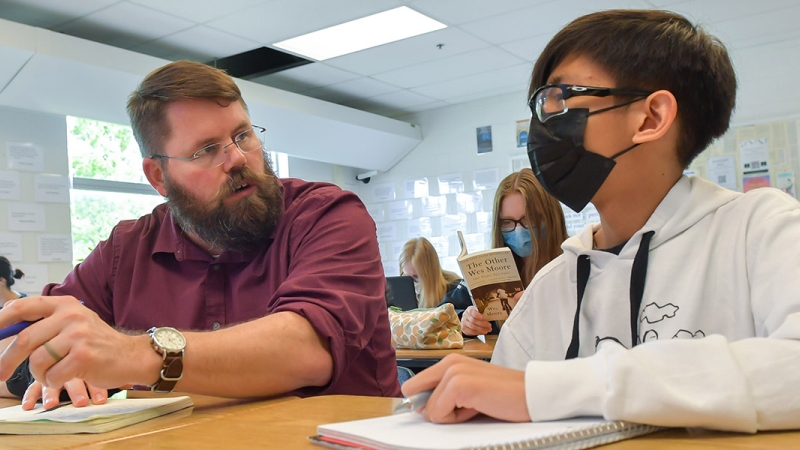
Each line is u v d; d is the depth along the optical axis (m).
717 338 0.65
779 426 0.60
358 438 0.62
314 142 6.30
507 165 6.76
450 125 7.11
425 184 7.25
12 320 0.88
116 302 1.47
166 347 0.93
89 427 0.83
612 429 0.60
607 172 0.96
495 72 5.98
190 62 1.42
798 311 0.73
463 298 4.42
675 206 0.98
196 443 0.70
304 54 5.26
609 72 0.95
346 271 1.25
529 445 0.56
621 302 1.02
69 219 5.06
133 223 1.56
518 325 1.20
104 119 4.87
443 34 4.97
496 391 0.66
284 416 0.84
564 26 1.03
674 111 0.93
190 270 1.45
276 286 1.36
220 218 1.33
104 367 0.87
